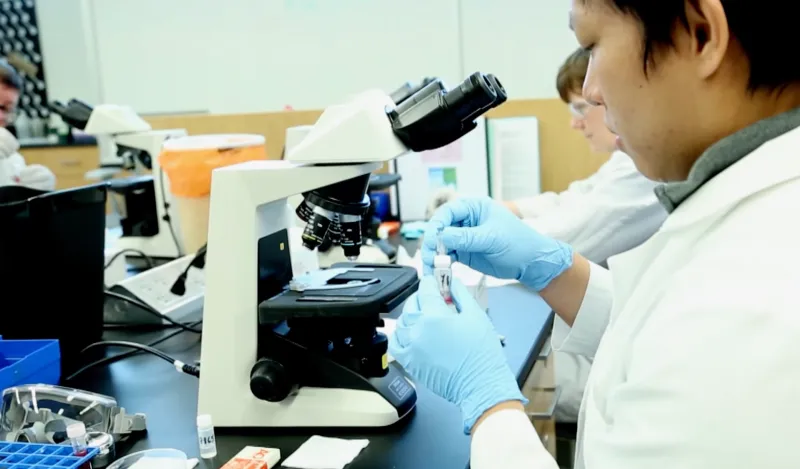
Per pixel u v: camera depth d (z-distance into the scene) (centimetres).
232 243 99
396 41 359
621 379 69
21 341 114
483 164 250
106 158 392
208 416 94
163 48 393
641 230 186
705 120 64
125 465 91
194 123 273
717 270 58
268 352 101
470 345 85
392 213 254
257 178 98
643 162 70
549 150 254
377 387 99
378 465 88
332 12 364
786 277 54
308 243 104
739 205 63
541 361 142
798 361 51
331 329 101
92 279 136
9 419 97
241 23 379
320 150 96
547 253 114
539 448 74
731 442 52
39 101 442
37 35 430
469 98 93
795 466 50
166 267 165
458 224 120
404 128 96
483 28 345
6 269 121
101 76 405
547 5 333
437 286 95
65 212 126
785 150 62
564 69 194
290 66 379
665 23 59
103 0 393
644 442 56
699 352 54
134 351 137
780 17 56
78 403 99
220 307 100
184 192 179
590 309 115
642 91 64
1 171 233
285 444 96
